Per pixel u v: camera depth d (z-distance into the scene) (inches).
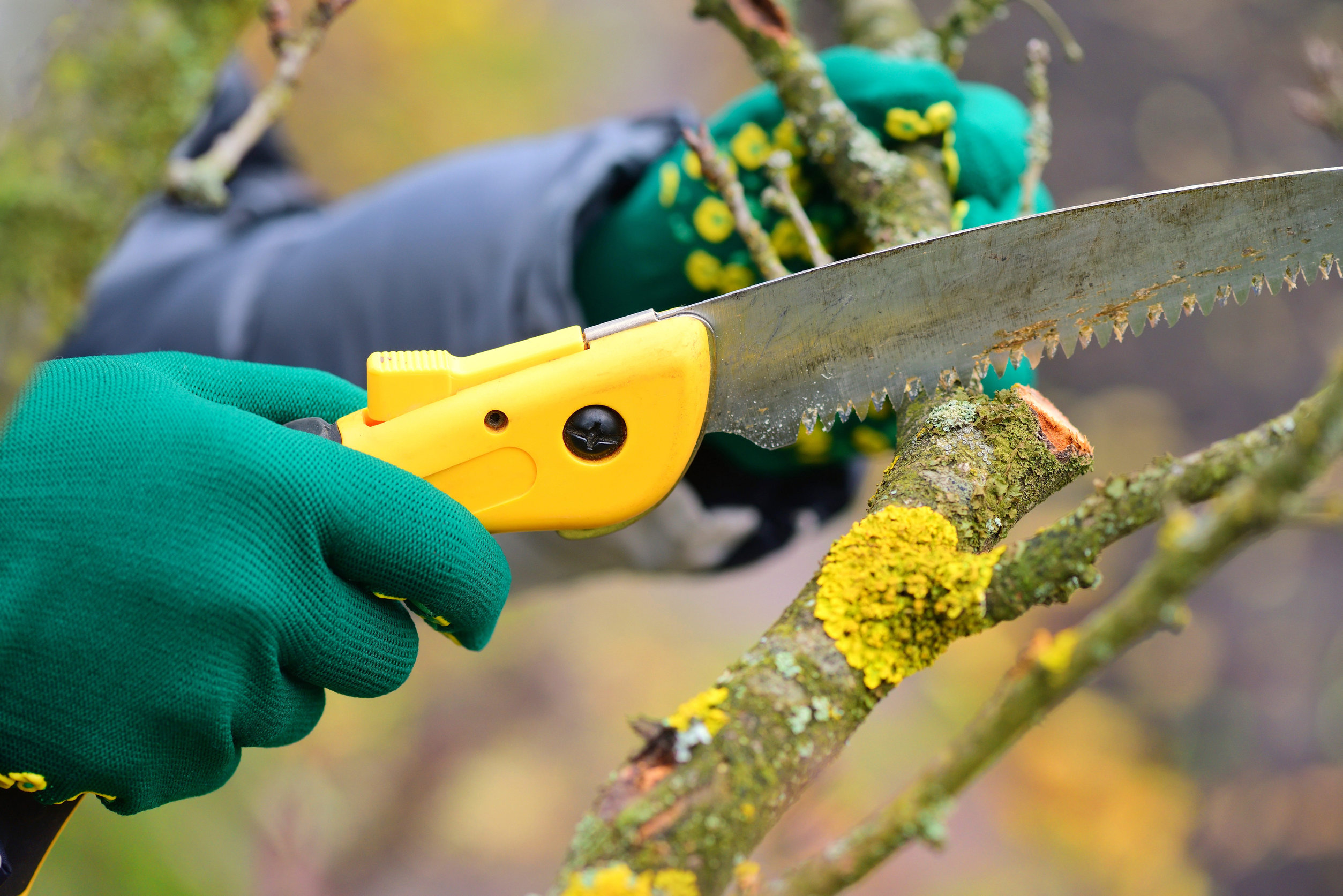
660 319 34.2
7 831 31.8
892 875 144.3
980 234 34.6
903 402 35.6
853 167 43.4
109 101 13.3
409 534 32.4
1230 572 201.6
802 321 34.9
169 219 75.4
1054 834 167.0
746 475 61.3
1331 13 219.0
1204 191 34.4
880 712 153.0
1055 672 19.0
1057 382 211.2
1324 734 187.0
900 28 52.7
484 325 57.7
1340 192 34.5
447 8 192.5
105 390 31.5
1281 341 208.5
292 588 31.8
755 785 24.9
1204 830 177.3
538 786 142.9
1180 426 205.3
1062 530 26.8
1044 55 43.6
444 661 153.7
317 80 175.9
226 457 30.7
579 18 231.3
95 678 29.8
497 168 62.8
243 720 32.9
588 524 34.9
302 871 90.7
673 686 161.2
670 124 59.6
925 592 27.4
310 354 62.7
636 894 23.1
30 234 13.3
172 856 87.8
